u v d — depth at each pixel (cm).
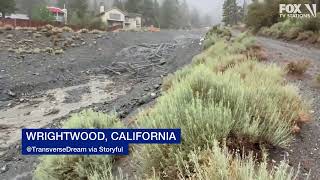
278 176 234
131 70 2259
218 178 244
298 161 354
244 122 374
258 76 654
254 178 250
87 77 2097
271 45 1983
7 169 772
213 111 358
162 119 370
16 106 1495
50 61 2392
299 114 459
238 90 437
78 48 2927
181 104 409
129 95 1470
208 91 449
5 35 2986
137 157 372
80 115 583
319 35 2073
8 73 2006
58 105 1493
